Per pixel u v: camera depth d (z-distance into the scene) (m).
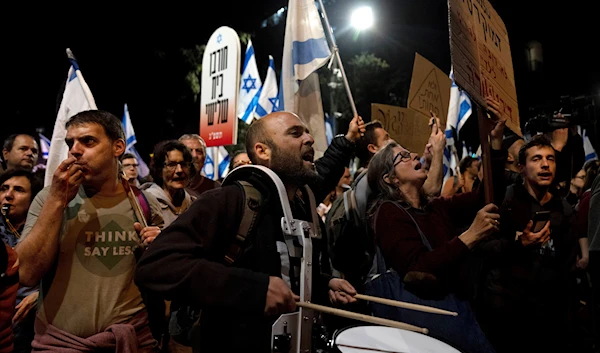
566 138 4.46
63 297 2.38
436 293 2.66
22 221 3.54
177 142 4.22
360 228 3.21
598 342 2.70
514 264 3.21
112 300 2.43
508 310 3.15
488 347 2.61
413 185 3.07
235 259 1.95
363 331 2.30
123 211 2.56
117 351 2.30
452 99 6.15
